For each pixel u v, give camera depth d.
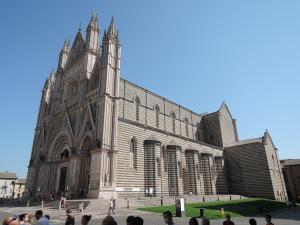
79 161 49.34
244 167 72.75
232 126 87.06
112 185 42.53
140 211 33.09
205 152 67.56
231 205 42.47
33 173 63.62
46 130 66.88
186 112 76.44
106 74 50.00
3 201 61.84
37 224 9.44
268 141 74.06
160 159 51.78
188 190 57.97
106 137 44.91
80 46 65.94
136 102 58.47
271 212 41.00
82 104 54.25
